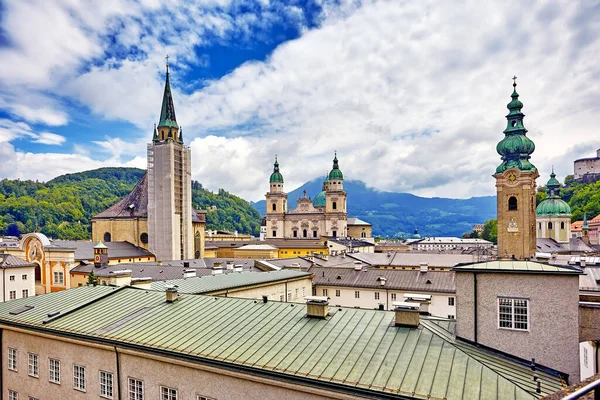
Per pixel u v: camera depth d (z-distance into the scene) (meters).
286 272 60.19
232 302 31.66
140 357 26.69
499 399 17.81
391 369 20.42
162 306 32.47
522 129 114.62
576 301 22.22
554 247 151.25
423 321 26.72
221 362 23.02
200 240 149.75
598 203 199.12
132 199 140.62
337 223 184.12
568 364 22.17
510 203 111.50
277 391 21.75
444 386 18.78
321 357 22.22
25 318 33.88
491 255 110.69
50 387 31.47
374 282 72.88
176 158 131.38
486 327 23.95
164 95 139.75
